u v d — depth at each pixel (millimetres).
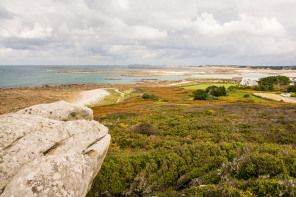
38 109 6512
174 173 7621
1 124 4602
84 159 4844
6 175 3822
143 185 6965
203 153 8820
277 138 12391
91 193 6625
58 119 6617
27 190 3539
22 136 4594
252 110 25812
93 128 6469
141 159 8672
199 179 6832
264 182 5523
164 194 6410
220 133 13961
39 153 4480
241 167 7023
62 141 5191
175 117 22766
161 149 10461
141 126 15750
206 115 23578
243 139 12359
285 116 19250
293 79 112250
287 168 6660
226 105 33031
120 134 15461
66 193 3828
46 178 3764
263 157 7156
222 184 5832
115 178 7250
